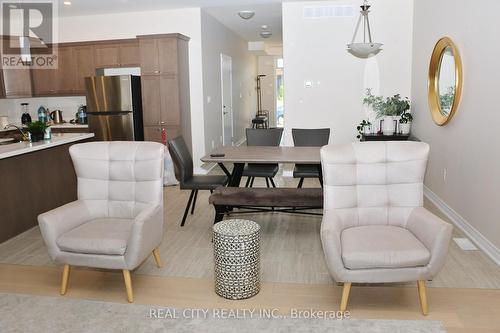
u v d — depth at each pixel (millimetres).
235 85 10336
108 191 3400
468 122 4066
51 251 2979
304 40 6633
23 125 7129
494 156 3496
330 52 6594
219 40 8453
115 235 2971
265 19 8109
